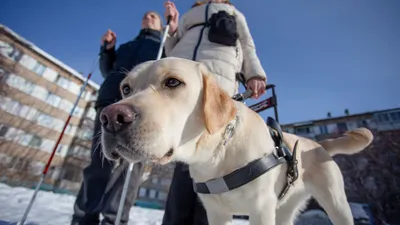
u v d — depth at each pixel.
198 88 0.35
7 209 0.87
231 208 0.38
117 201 0.57
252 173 0.35
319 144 0.58
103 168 0.60
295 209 0.60
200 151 0.36
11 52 5.52
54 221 0.78
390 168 4.19
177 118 0.31
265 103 0.55
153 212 1.77
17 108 5.53
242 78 0.59
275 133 0.45
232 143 0.37
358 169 4.41
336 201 0.50
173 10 0.68
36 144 5.68
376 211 3.86
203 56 0.54
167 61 0.35
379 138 4.51
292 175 0.43
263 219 0.35
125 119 0.25
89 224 0.57
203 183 0.38
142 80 0.35
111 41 0.76
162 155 0.28
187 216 0.53
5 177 5.04
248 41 0.60
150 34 0.81
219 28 0.54
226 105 0.35
